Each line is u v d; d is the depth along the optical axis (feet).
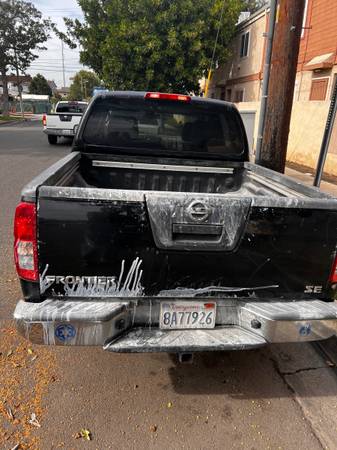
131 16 64.90
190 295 7.41
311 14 45.37
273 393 8.79
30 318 6.78
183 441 7.37
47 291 7.09
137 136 12.18
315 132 36.52
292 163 40.01
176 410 8.13
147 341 7.23
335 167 32.71
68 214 6.77
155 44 61.00
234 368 9.60
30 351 9.71
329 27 41.37
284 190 10.05
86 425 7.61
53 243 6.86
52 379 8.81
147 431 7.55
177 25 62.85
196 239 7.16
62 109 55.62
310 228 7.39
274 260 7.45
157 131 12.21
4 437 7.23
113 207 6.84
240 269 7.40
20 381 8.69
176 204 6.94
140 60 62.54
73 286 7.11
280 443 7.45
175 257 7.16
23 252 6.89
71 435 7.36
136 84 65.82
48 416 7.77
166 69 64.08
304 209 7.29
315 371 9.63
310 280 7.70
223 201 7.04
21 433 7.34
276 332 7.43
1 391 8.38
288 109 16.61
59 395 8.34
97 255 6.99
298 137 39.83
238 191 13.07
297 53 16.07
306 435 7.66
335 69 40.27
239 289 7.52
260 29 59.26
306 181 29.71
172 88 68.03
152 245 7.06
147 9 62.54
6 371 8.98
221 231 7.16
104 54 65.77
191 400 8.43
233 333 7.63
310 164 37.45
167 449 7.18
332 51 40.91
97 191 6.77
